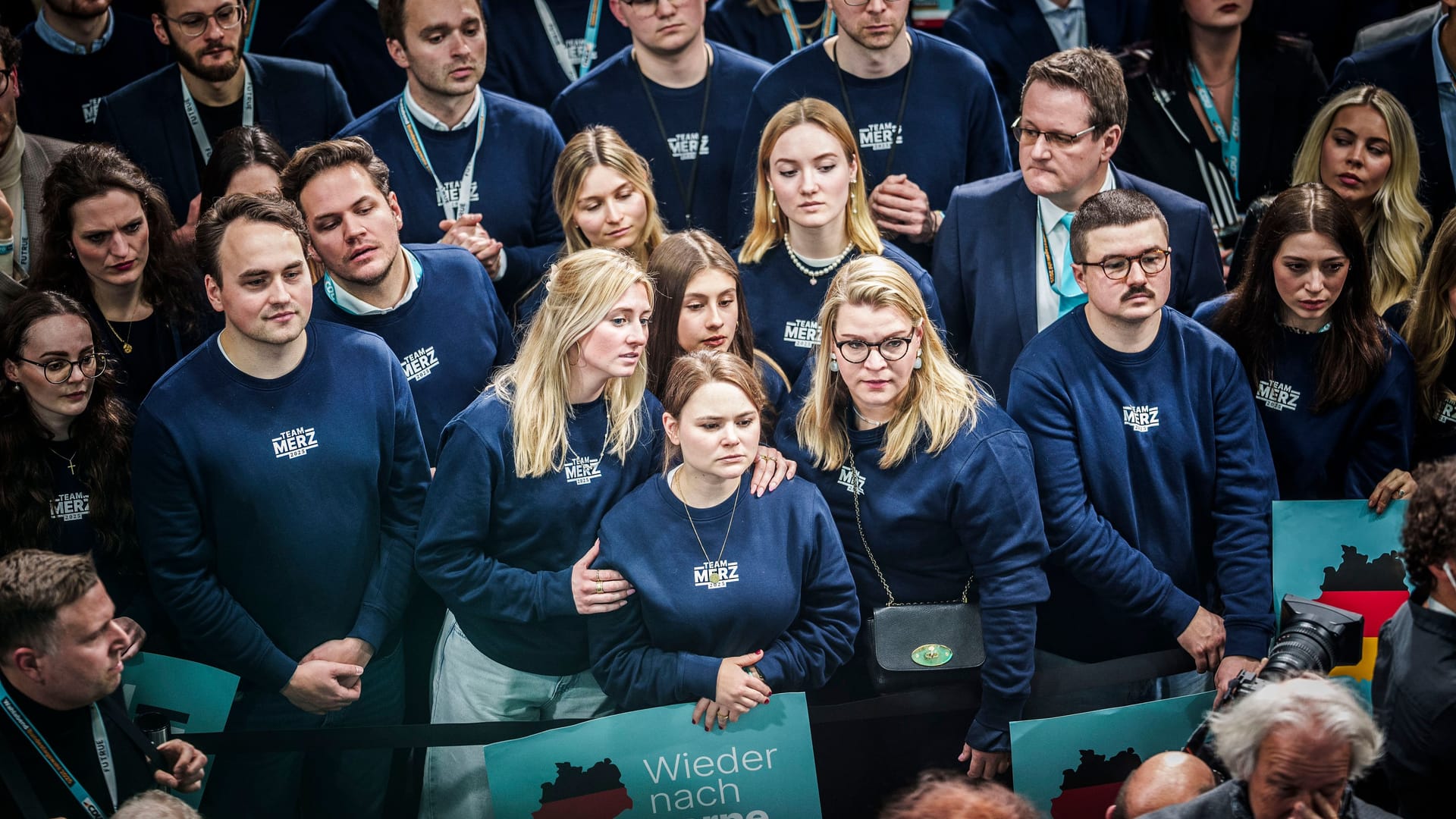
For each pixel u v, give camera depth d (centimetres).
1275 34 1147
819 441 852
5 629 705
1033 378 861
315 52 1191
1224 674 841
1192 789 670
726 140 1120
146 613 876
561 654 862
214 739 832
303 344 852
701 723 815
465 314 936
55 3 1114
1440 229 914
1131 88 1140
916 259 1069
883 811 679
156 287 933
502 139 1069
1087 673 877
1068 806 828
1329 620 776
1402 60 1130
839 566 834
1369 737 597
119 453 859
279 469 842
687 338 887
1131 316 831
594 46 1223
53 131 1137
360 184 880
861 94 1080
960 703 848
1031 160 940
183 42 1043
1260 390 914
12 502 832
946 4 1335
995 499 812
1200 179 1138
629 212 981
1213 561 912
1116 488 861
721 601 811
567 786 812
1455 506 658
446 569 837
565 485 832
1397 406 907
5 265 981
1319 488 918
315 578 862
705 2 1238
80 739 741
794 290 965
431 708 923
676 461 841
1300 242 864
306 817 921
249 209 812
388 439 870
